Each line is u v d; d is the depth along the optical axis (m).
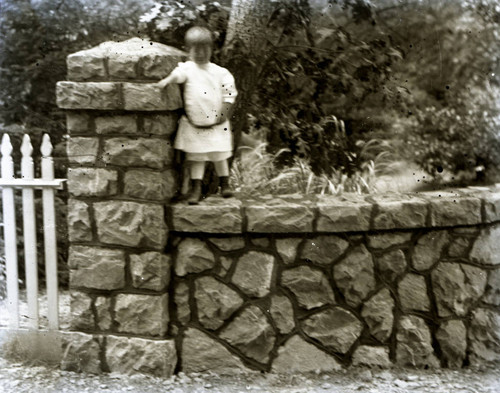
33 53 5.87
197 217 4.03
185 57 4.30
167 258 4.09
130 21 5.60
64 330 4.36
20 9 5.84
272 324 4.13
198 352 4.15
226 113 4.22
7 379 4.07
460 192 4.43
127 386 3.98
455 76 5.77
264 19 4.95
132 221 4.02
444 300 4.23
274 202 4.15
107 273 4.09
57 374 4.15
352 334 4.16
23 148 4.25
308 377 4.10
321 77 5.54
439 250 4.22
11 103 5.92
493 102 5.68
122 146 3.98
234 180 4.99
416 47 5.87
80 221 4.08
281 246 4.10
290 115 5.52
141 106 3.88
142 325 4.08
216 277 4.12
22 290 5.75
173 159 4.18
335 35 5.57
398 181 5.45
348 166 5.50
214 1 5.27
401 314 4.20
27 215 4.29
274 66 5.46
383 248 4.16
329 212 4.04
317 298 4.13
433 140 5.66
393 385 3.99
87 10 5.72
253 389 3.96
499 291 4.37
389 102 5.80
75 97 3.94
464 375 4.16
